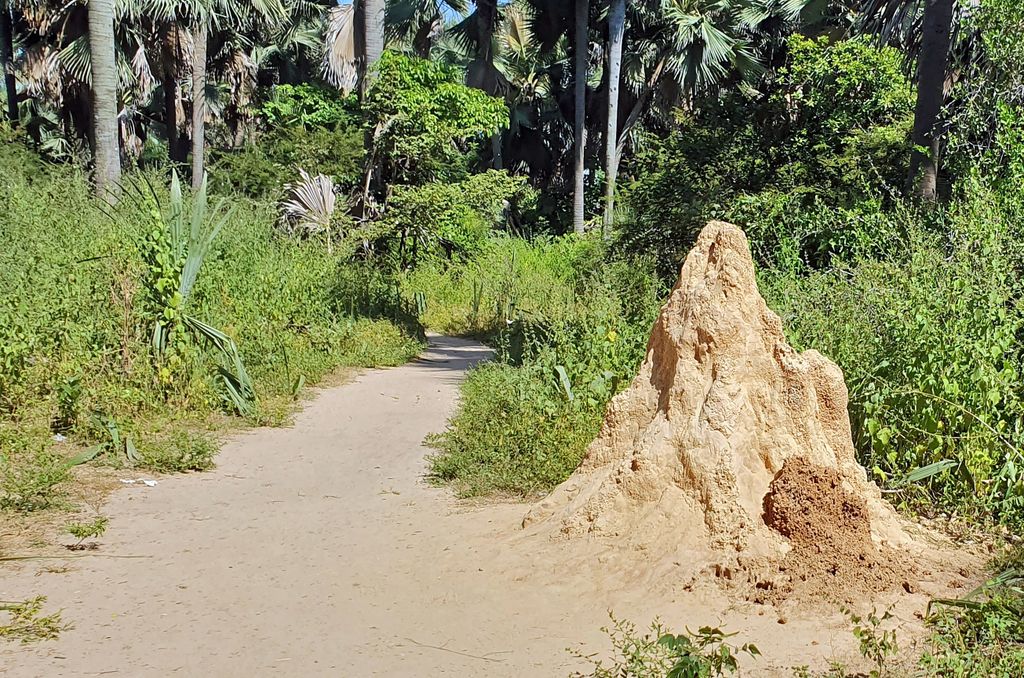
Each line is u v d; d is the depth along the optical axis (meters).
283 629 4.39
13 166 15.51
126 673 3.89
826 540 4.84
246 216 14.84
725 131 16.06
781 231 13.46
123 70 26.75
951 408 6.39
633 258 15.99
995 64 11.76
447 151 26.84
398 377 13.16
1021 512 5.89
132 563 5.32
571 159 39.34
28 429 7.61
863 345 7.47
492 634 4.32
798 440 5.46
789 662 3.92
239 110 33.22
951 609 4.38
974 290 7.13
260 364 11.42
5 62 28.14
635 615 4.47
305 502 6.75
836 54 15.66
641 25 32.19
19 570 5.14
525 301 19.92
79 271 9.89
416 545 5.65
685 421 5.36
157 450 7.69
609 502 5.30
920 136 13.46
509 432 8.09
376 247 25.66
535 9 33.00
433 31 34.66
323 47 32.97
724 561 4.81
